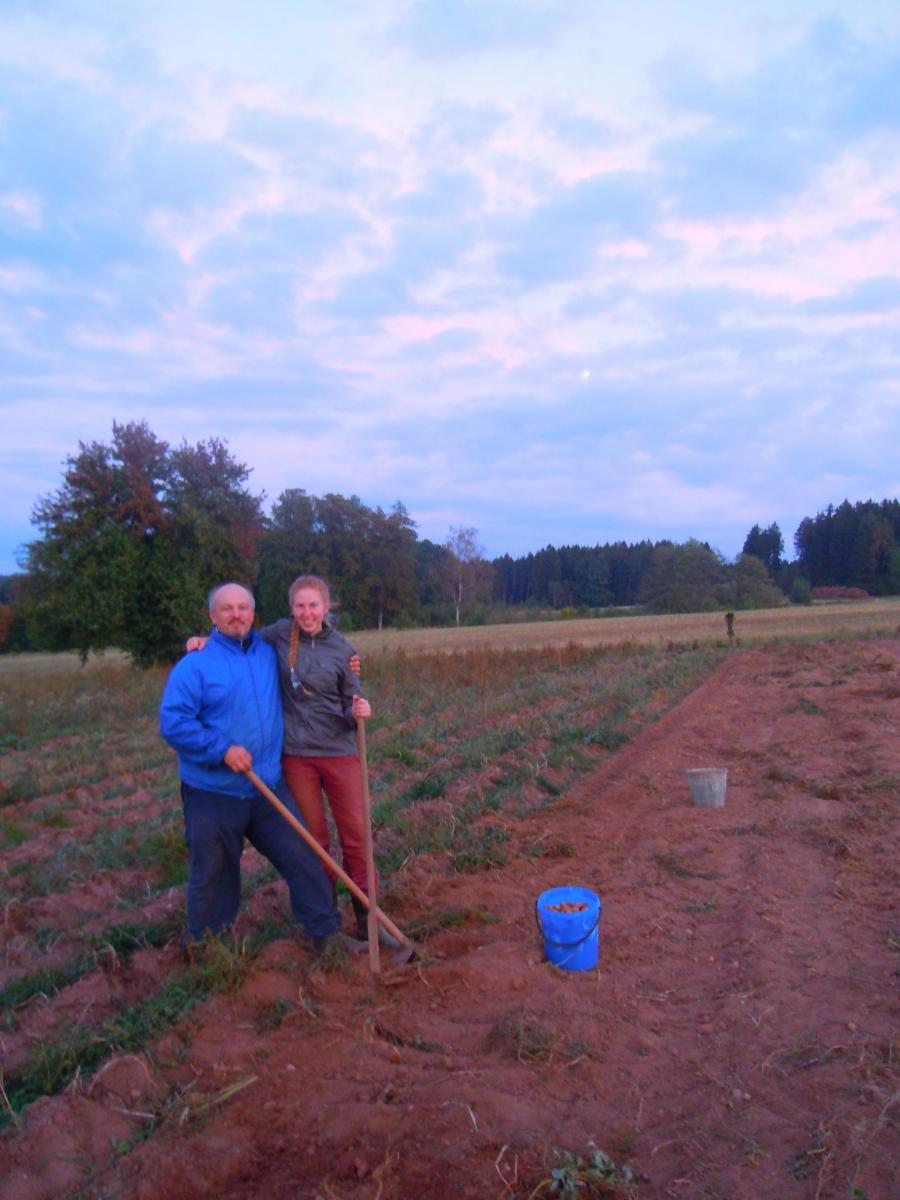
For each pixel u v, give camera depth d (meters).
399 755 10.88
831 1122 3.37
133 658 30.55
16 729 15.63
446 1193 3.05
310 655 5.09
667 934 5.33
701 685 19.48
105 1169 3.27
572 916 4.75
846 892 5.77
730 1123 3.42
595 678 20.12
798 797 8.35
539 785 9.38
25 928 5.91
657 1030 4.18
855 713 13.30
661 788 9.20
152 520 28.98
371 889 4.87
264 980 4.59
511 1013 4.33
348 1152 3.30
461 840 7.23
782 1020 4.18
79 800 9.84
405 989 4.60
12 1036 4.34
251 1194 3.14
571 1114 3.52
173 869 6.84
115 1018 4.36
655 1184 3.10
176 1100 3.60
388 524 75.44
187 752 4.68
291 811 5.01
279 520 73.88
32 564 29.80
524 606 111.38
